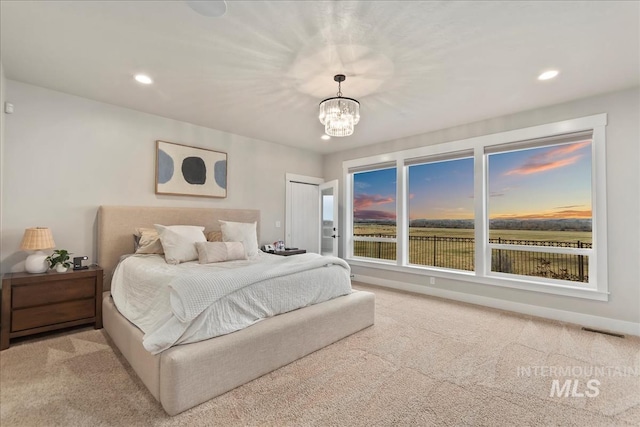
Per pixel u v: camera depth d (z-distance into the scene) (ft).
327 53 7.57
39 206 9.71
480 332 9.52
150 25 6.50
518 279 11.93
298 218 18.02
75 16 6.20
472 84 9.30
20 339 8.64
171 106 11.30
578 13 6.04
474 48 7.32
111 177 11.16
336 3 5.76
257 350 6.66
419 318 10.85
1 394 5.98
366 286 16.19
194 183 13.34
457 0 5.65
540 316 11.18
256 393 6.12
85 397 5.90
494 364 7.43
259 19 6.27
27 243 8.68
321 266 9.16
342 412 5.56
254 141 15.85
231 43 7.18
